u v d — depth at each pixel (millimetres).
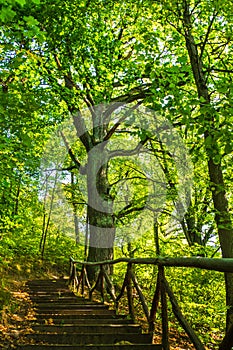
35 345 3844
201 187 12133
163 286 4023
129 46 14727
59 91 11820
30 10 7676
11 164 6172
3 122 5387
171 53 12125
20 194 11680
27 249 16781
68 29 11930
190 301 8695
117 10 13148
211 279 8781
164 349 3822
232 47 9602
